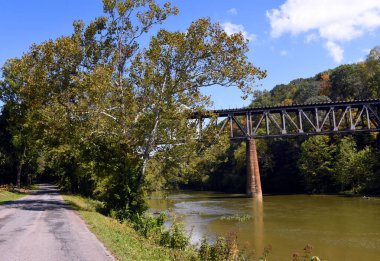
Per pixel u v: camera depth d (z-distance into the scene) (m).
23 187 60.59
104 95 25.44
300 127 67.12
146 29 29.09
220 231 28.47
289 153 84.88
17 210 22.86
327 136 76.50
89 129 25.41
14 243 12.12
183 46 25.42
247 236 26.23
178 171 26.91
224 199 61.75
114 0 28.02
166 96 26.03
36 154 57.03
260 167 86.75
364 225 29.38
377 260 19.22
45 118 27.25
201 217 37.00
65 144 29.81
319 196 61.25
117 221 21.19
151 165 26.62
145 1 28.53
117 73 28.02
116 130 25.84
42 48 26.77
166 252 13.17
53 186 81.44
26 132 45.91
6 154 51.84
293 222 32.25
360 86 103.06
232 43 25.72
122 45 28.78
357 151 73.56
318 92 111.75
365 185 61.69
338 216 34.94
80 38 28.44
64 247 11.51
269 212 40.09
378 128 66.31
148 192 26.02
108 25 28.56
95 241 12.59
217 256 14.37
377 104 68.69
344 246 22.34
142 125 26.00
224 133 27.58
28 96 28.44
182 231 17.62
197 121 27.03
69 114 25.97
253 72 26.25
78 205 29.03
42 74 26.81
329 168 69.88
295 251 21.28
